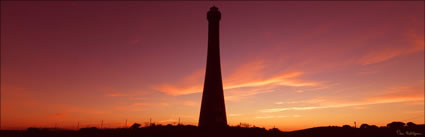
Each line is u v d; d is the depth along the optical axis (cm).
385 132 7800
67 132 7406
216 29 8581
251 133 7175
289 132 8056
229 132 7106
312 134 7669
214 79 8144
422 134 7356
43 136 6944
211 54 8375
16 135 7112
